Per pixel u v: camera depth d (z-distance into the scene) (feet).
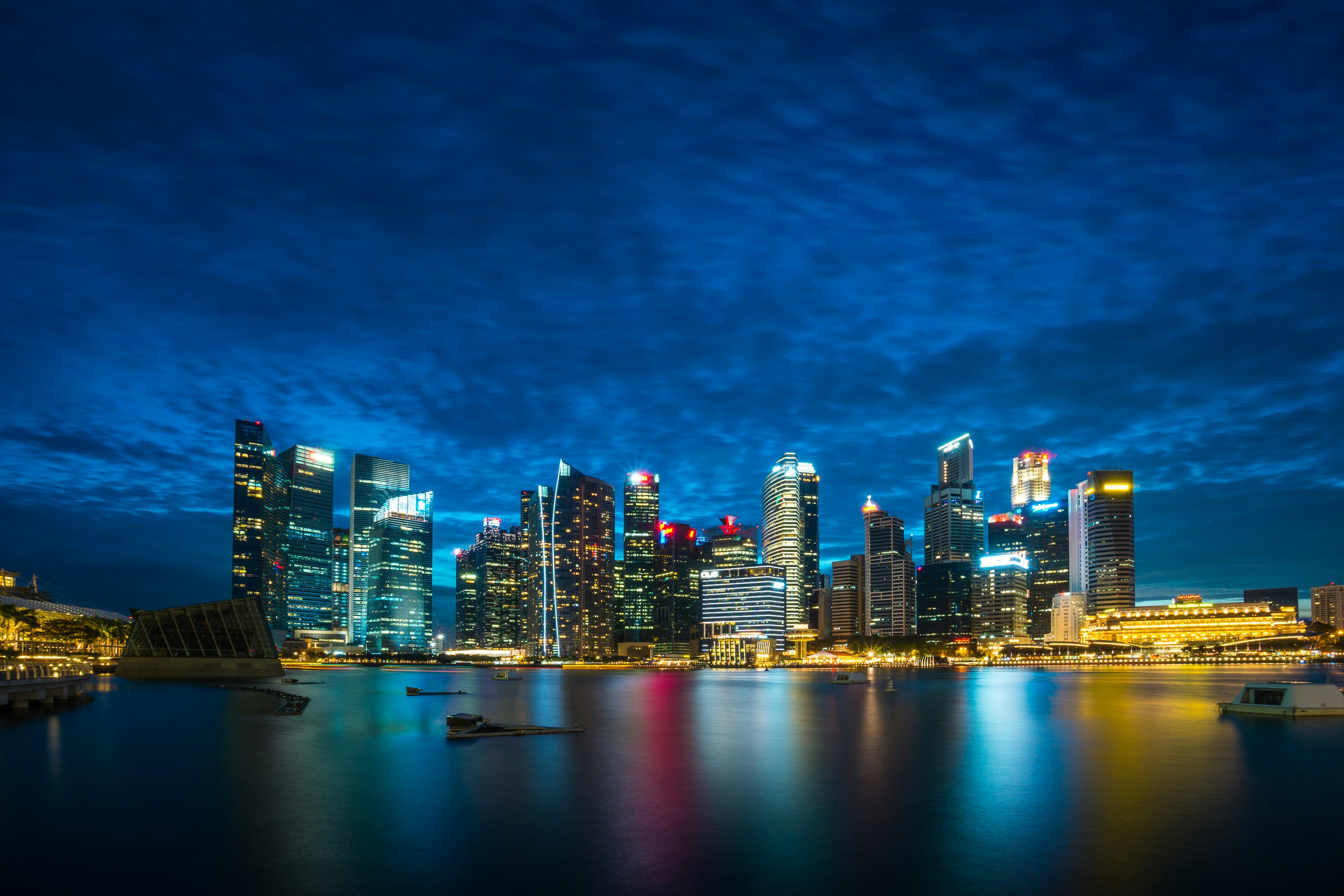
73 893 132.77
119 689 602.44
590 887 136.56
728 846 160.66
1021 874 143.64
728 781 231.30
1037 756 283.59
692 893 134.10
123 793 206.80
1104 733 356.38
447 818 182.80
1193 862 150.41
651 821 180.34
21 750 276.82
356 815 184.14
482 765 256.52
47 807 190.70
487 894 132.87
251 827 173.47
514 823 178.40
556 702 581.53
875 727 386.93
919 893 134.31
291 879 139.13
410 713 454.81
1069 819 183.32
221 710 438.81
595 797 206.80
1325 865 148.36
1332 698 437.99
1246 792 215.31
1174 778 236.02
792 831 172.76
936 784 226.38
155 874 141.79
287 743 305.53
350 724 376.68
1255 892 134.72
